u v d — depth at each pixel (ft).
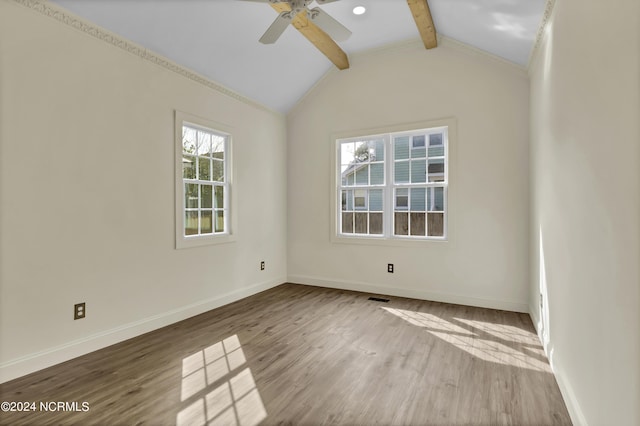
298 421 5.90
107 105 9.05
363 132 14.79
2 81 7.07
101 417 5.99
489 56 12.31
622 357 3.79
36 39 7.59
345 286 15.35
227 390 6.88
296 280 16.63
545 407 6.28
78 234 8.44
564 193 6.56
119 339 9.34
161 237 10.61
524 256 11.93
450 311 12.07
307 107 16.20
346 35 8.89
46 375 7.46
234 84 13.23
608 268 4.25
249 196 14.40
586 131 5.14
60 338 8.08
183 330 10.30
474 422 5.86
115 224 9.28
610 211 4.17
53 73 7.91
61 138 8.07
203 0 9.34
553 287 7.67
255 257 14.75
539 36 9.07
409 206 14.11
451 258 13.08
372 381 7.24
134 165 9.78
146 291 10.14
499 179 12.26
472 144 12.66
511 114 12.06
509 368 7.79
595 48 4.75
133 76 9.73
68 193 8.22
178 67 11.10
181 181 11.23
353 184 15.40
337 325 10.71
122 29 9.20
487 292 12.50
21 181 7.38
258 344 9.23
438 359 8.27
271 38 8.86
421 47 13.55
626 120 3.70
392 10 11.73
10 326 7.23
